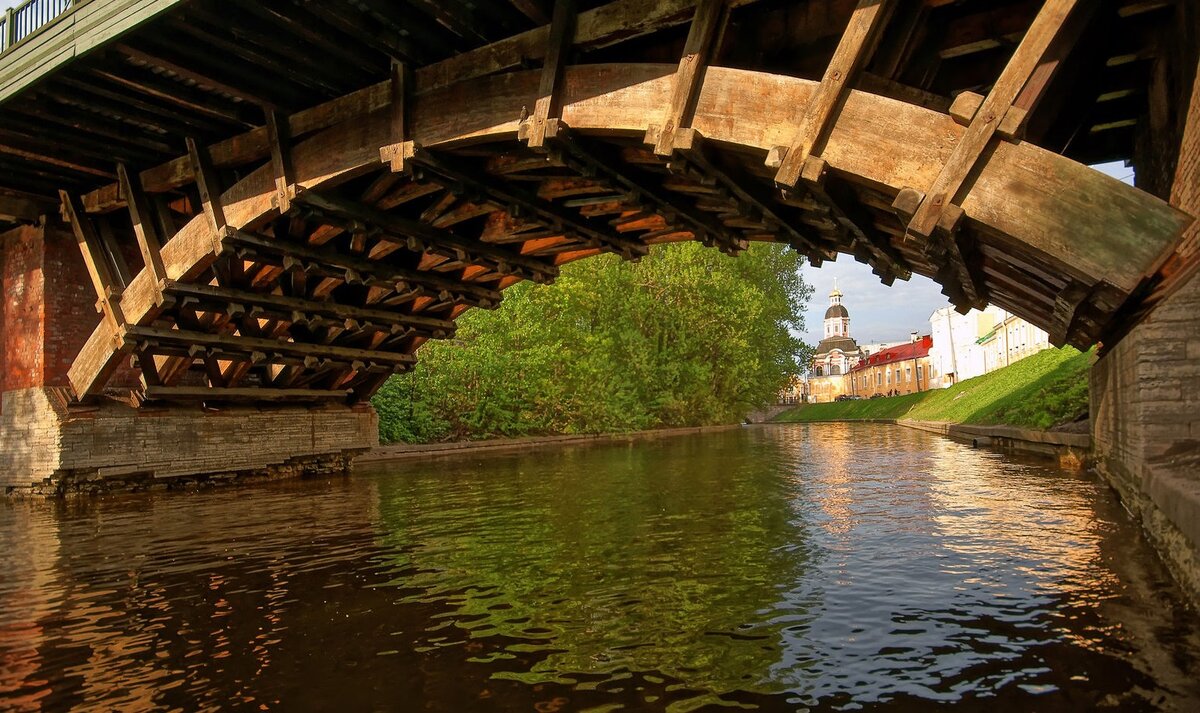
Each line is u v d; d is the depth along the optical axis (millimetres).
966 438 26422
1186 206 6793
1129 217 5223
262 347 14242
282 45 8266
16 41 9867
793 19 7414
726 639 4820
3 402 14359
